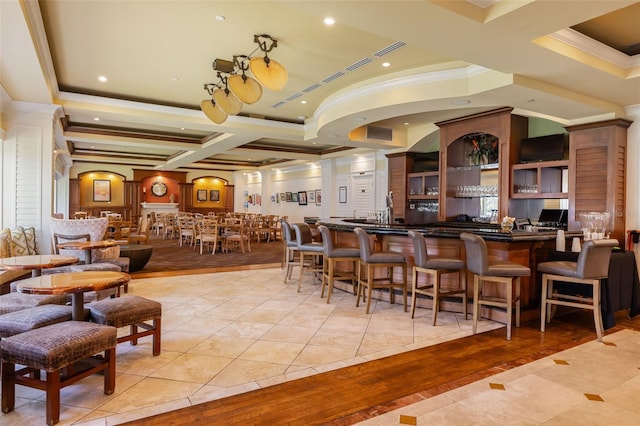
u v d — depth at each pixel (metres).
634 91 4.82
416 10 2.91
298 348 3.34
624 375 2.88
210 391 2.57
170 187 17.88
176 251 9.98
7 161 5.87
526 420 2.27
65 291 2.49
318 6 2.87
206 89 6.02
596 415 2.33
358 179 11.55
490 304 3.81
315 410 2.36
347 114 6.11
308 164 14.11
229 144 9.73
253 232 13.19
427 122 8.19
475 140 7.94
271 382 2.71
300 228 5.62
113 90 6.26
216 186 18.83
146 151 13.52
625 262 4.28
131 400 2.44
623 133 5.54
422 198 8.71
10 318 2.65
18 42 3.70
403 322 4.11
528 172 6.88
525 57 3.80
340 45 4.54
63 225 5.35
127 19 3.89
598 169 5.58
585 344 3.55
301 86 6.09
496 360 3.15
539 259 4.53
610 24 3.77
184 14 3.79
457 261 4.09
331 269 4.88
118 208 16.50
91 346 2.34
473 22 3.08
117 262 5.09
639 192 5.46
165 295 5.20
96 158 14.04
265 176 16.83
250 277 6.56
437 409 2.38
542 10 2.89
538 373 2.91
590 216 4.76
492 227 6.45
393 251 5.04
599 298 3.84
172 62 5.08
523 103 5.10
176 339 3.53
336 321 4.11
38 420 2.22
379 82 5.57
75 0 3.51
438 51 3.66
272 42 4.43
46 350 2.12
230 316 4.26
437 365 3.04
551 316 4.31
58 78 5.67
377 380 2.76
